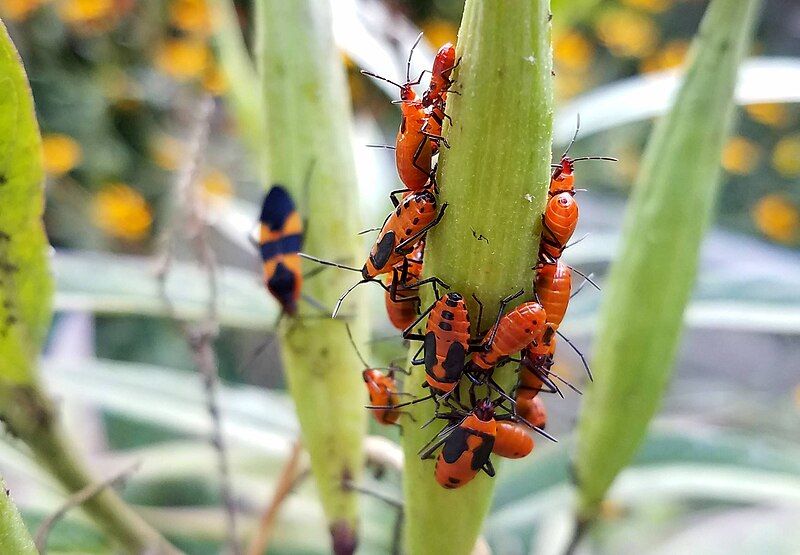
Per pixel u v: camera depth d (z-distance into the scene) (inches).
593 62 15.8
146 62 12.1
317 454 3.3
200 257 4.1
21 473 4.9
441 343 2.4
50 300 3.0
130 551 3.5
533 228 2.4
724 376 14.0
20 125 2.7
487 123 2.2
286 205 3.3
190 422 5.7
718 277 5.3
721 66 3.3
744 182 16.1
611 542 8.0
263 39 3.2
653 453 5.3
